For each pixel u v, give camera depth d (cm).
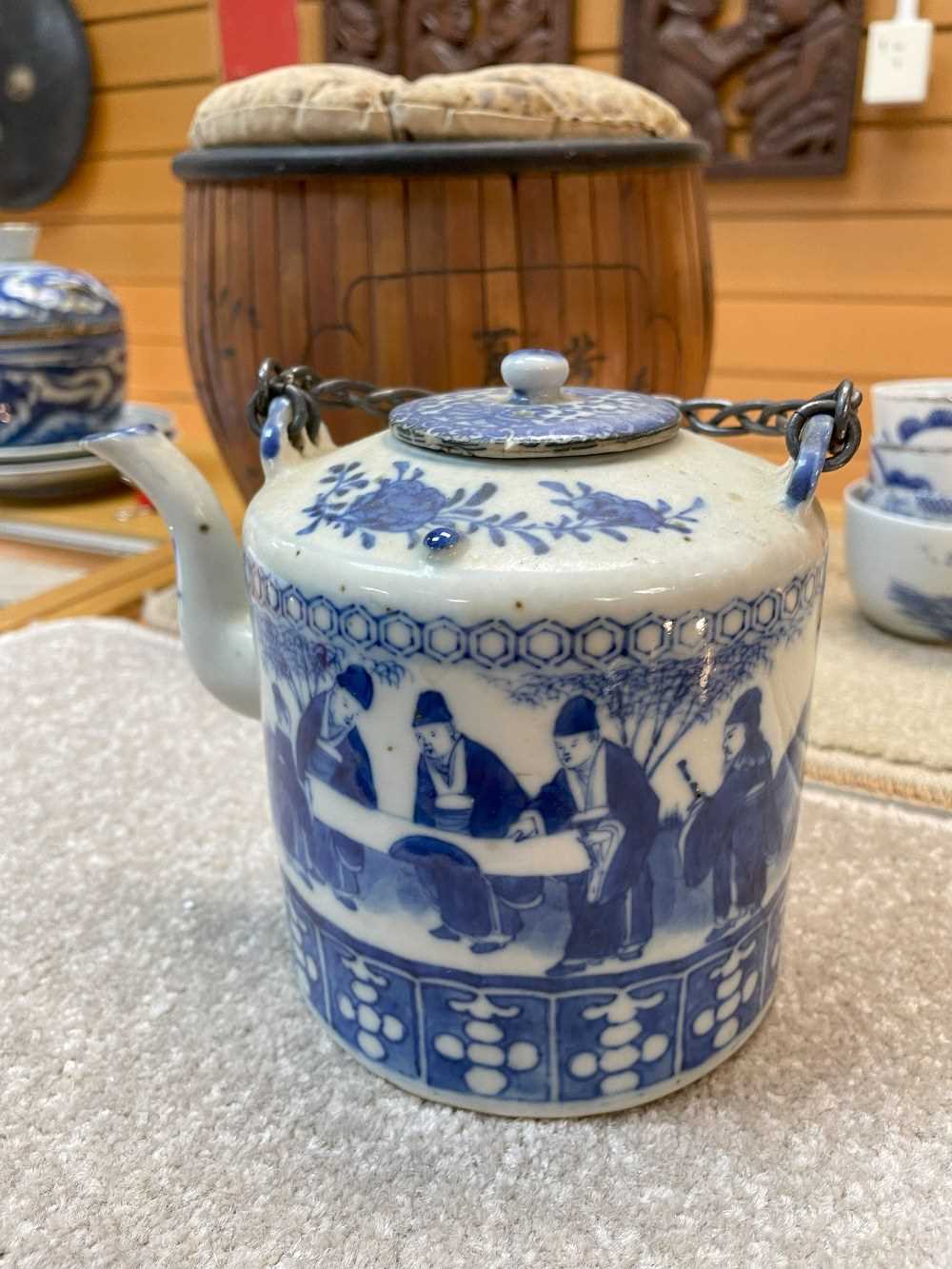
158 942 42
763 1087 34
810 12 86
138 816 50
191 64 114
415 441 32
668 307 62
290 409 37
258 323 59
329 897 33
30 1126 33
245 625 39
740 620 28
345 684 29
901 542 60
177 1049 36
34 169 129
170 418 97
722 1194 30
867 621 68
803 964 40
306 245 56
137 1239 29
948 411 57
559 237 56
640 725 28
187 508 38
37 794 51
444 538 27
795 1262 28
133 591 74
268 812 50
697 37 90
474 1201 30
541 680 27
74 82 121
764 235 97
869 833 47
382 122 55
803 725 33
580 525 28
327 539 29
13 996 39
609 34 93
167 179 123
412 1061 34
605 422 31
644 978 32
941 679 60
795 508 30
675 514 29
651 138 59
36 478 81
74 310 81
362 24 99
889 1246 29
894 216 92
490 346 58
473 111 54
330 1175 31
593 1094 33
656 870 30
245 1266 29
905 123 89
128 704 60
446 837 29
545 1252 29
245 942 42
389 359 58
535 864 29
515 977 31
